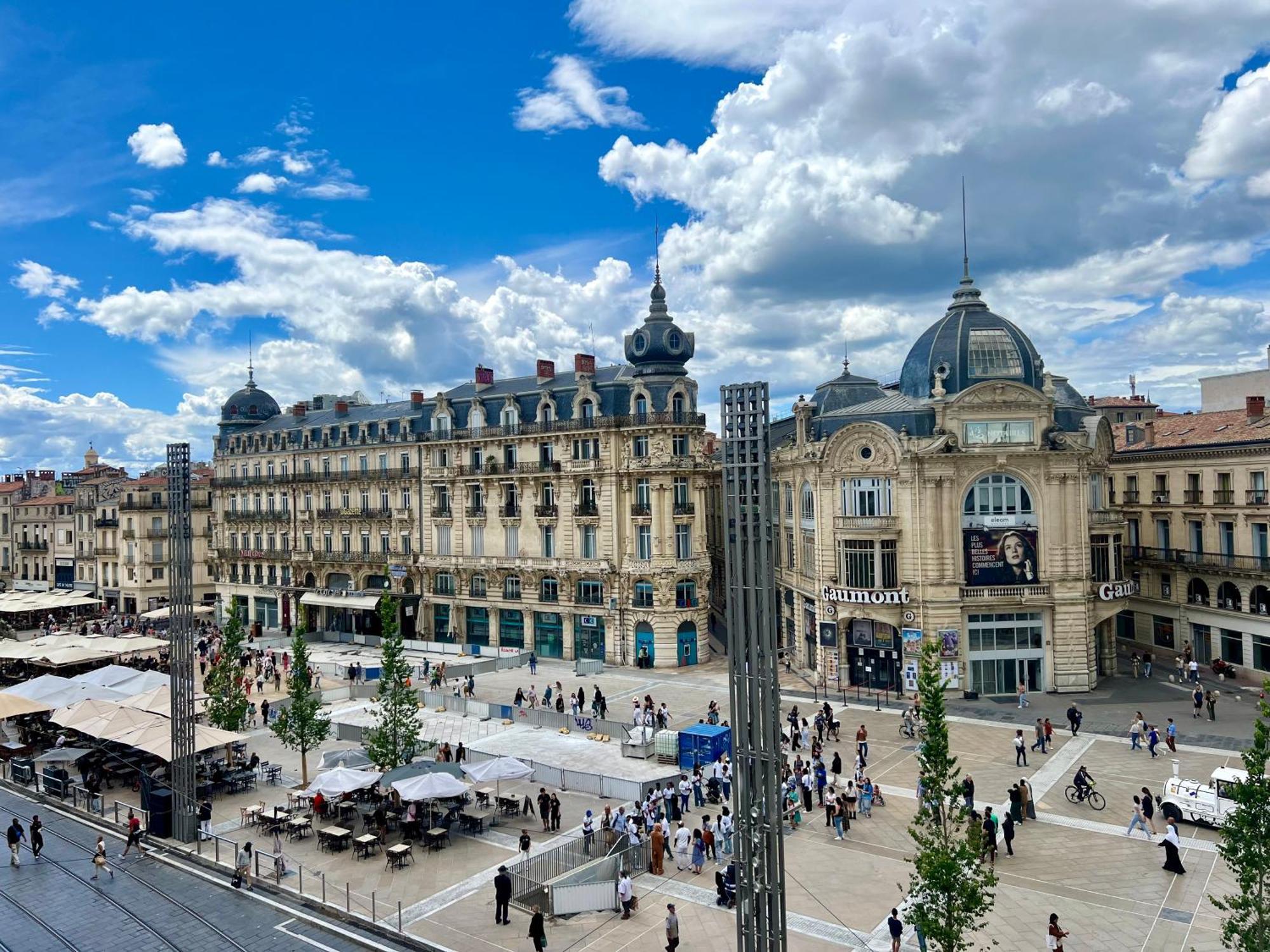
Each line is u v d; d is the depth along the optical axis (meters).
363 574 93.00
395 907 32.06
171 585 40.41
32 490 132.62
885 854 35.41
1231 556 64.25
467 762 47.00
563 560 78.69
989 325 65.12
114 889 34.50
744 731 24.83
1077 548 61.31
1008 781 42.97
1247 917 23.17
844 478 64.06
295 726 45.47
